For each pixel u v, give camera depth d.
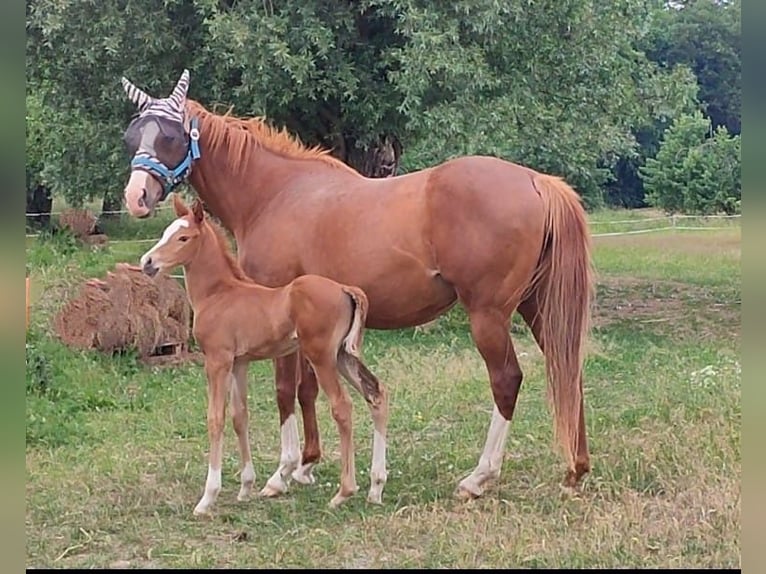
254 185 6.17
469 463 6.34
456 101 10.66
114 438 7.28
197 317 5.52
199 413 7.98
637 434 6.68
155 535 5.14
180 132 6.01
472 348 10.59
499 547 4.69
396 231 5.56
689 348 10.36
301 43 10.45
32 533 5.18
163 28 10.86
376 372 9.31
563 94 12.55
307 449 6.07
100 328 9.48
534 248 5.43
